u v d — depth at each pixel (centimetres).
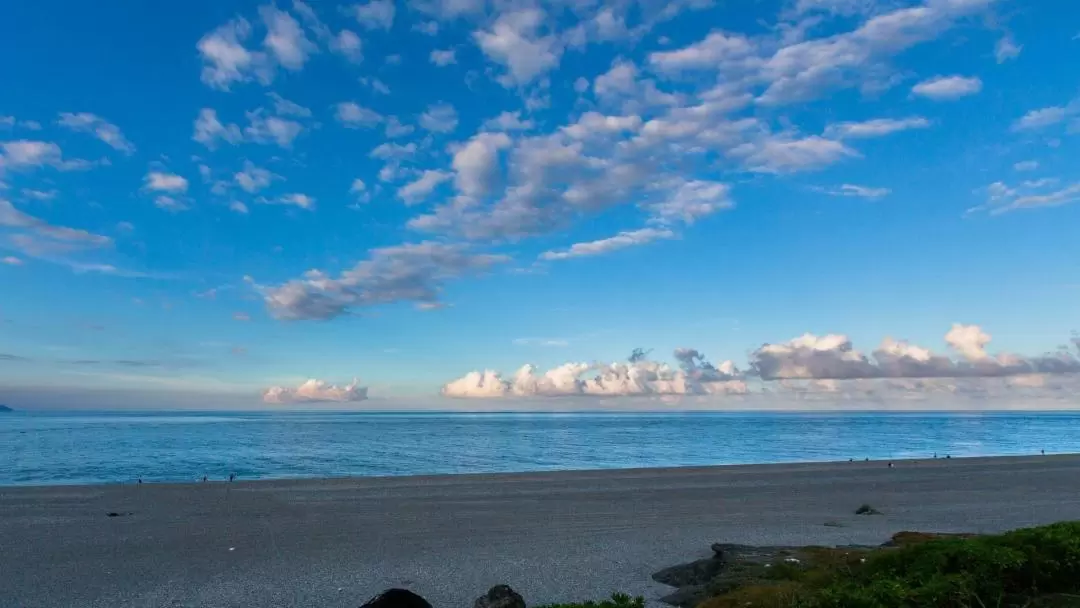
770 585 930
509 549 1429
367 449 5766
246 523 1772
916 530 1631
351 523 1773
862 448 6297
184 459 4500
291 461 4444
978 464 3612
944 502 2183
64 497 2225
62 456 4650
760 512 1973
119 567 1260
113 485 2566
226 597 1052
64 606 1003
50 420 16562
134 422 14575
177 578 1177
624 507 2073
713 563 1150
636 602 697
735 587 988
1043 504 2125
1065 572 849
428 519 1841
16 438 6994
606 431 10375
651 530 1664
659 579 1145
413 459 4719
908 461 3800
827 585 874
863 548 1277
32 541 1509
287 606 1003
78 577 1180
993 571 817
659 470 3219
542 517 1877
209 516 1881
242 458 4641
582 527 1714
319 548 1447
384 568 1252
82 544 1480
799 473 3116
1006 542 884
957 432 10306
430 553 1391
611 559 1322
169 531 1648
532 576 1184
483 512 1966
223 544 1491
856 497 2309
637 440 7625
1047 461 3809
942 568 839
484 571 1223
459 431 10175
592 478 2867
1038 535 894
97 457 4584
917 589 778
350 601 1030
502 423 15612
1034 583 827
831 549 1250
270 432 9219
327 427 11788
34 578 1172
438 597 1053
